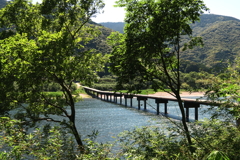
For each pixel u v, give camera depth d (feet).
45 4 28.32
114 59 23.94
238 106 14.21
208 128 16.83
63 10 28.60
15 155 12.52
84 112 106.01
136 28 23.26
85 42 33.50
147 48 22.13
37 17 30.45
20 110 28.22
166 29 22.17
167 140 16.58
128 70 22.85
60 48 22.54
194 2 21.91
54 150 13.64
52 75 24.89
